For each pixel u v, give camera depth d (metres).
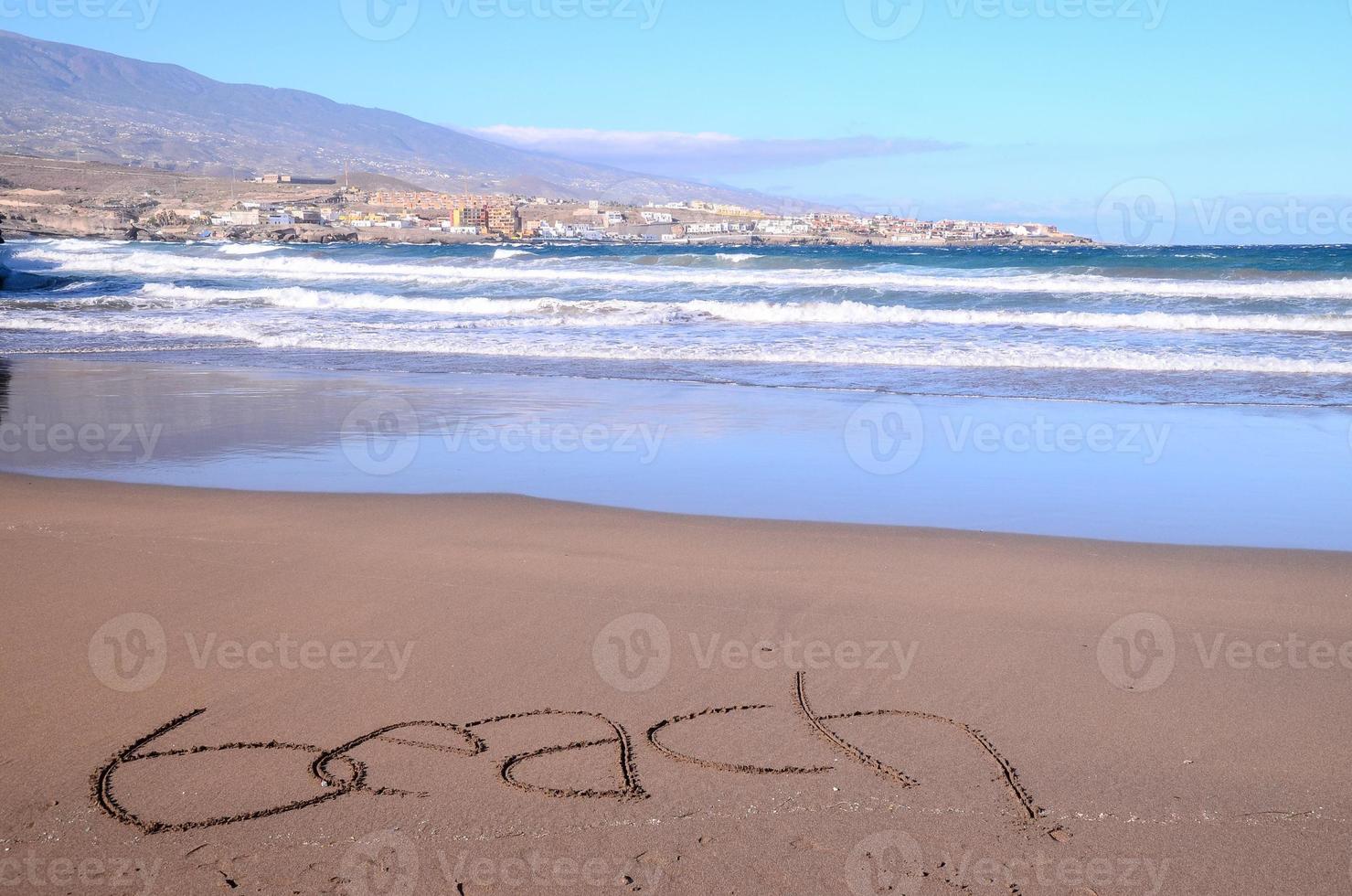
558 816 3.04
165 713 3.66
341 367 13.92
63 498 6.89
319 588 5.03
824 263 37.06
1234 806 3.10
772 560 5.55
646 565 5.45
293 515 6.46
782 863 2.82
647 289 27.00
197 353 15.34
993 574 5.34
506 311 22.08
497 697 3.82
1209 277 29.36
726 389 12.13
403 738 3.50
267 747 3.43
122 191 188.00
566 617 4.66
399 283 30.27
